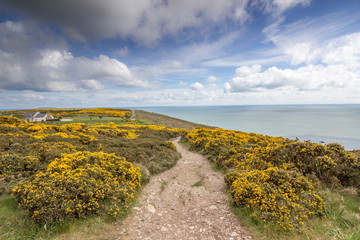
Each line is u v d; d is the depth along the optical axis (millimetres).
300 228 4605
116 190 6496
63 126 24062
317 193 5949
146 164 11969
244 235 4820
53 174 6441
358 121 103125
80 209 5195
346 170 7152
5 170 7305
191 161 15258
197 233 5164
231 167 11398
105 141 16469
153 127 41219
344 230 4422
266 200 5496
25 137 13234
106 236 4738
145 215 6227
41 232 4492
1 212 4996
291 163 8469
